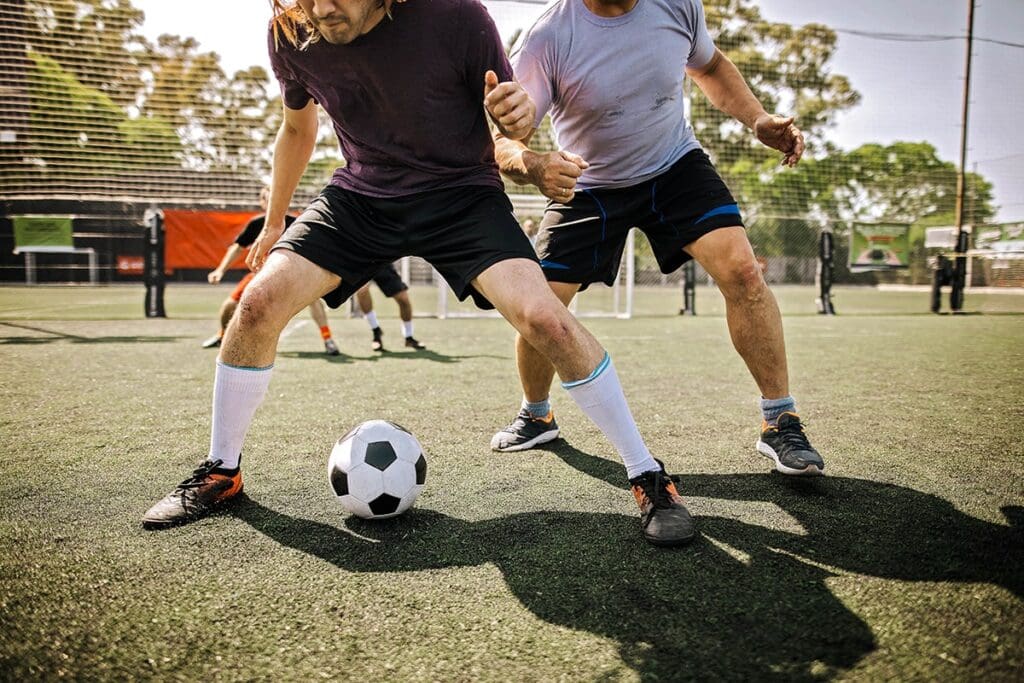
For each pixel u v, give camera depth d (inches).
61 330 312.2
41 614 53.1
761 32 568.1
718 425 122.3
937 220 722.8
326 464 97.3
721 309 540.4
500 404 140.2
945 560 62.6
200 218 406.9
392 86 70.9
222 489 78.0
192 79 442.3
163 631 50.6
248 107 456.4
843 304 600.1
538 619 52.5
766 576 59.6
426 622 52.1
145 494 83.0
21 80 406.3
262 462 98.0
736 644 48.3
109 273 812.0
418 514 76.5
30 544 67.2
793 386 162.9
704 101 569.6
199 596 56.3
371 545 67.8
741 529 71.2
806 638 49.0
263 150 463.8
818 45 568.4
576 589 57.6
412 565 62.9
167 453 101.7
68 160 422.0
